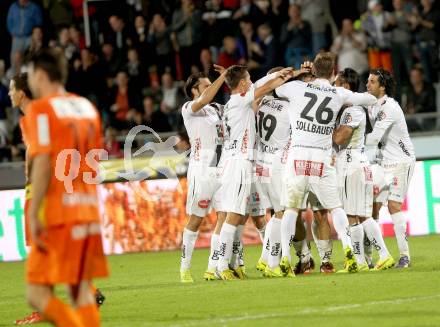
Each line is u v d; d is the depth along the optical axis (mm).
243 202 27188
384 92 28891
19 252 40812
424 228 39500
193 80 28141
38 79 15477
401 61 46188
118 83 47906
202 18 48625
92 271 15383
